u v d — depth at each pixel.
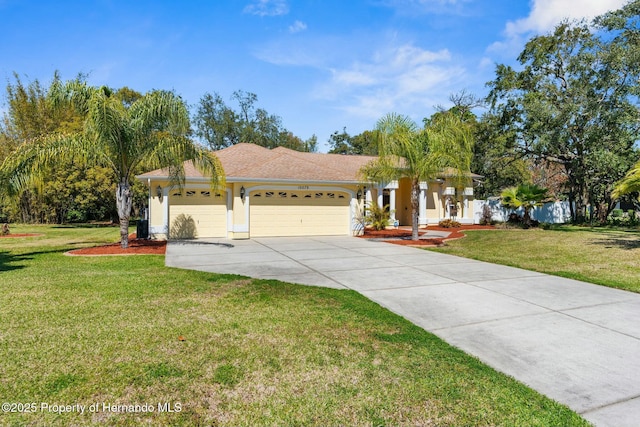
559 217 26.22
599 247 12.38
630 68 18.33
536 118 21.30
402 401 3.23
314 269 9.16
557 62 23.73
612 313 5.75
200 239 15.59
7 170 10.42
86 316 5.28
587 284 7.73
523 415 3.04
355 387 3.44
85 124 11.20
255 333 4.71
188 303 6.00
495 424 2.92
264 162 17.89
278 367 3.81
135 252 11.77
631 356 4.18
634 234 16.30
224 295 6.54
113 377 3.54
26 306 5.75
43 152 10.74
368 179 16.52
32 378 3.50
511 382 3.56
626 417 3.02
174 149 11.73
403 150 14.45
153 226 15.21
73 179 23.55
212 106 42.12
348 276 8.37
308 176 16.66
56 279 7.71
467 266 9.76
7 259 10.48
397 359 4.04
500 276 8.50
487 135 25.95
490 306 6.09
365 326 5.04
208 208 15.98
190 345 4.31
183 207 15.66
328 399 3.24
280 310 5.68
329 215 17.33
